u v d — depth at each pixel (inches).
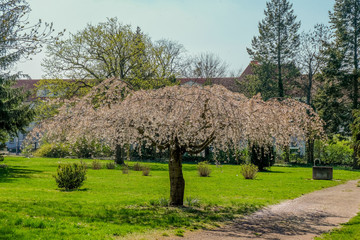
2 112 917.8
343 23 1754.4
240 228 397.7
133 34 1439.5
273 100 534.3
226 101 430.6
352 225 414.9
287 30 2020.2
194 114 451.8
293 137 555.5
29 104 1007.6
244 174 999.6
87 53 1405.0
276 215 478.0
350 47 1726.1
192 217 443.8
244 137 471.8
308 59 1969.7
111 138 504.7
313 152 1743.4
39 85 1375.5
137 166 1210.0
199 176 1058.1
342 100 1733.5
